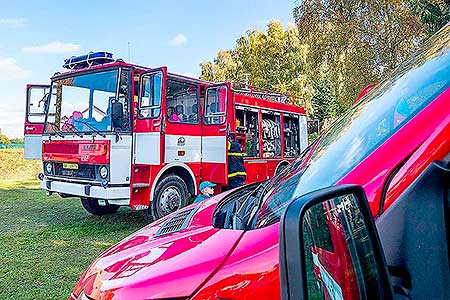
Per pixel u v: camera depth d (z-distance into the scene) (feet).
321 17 60.75
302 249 3.37
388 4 56.34
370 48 58.34
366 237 4.07
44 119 26.53
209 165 26.20
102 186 22.02
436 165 4.42
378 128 5.36
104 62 24.32
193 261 5.37
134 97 23.22
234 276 5.03
